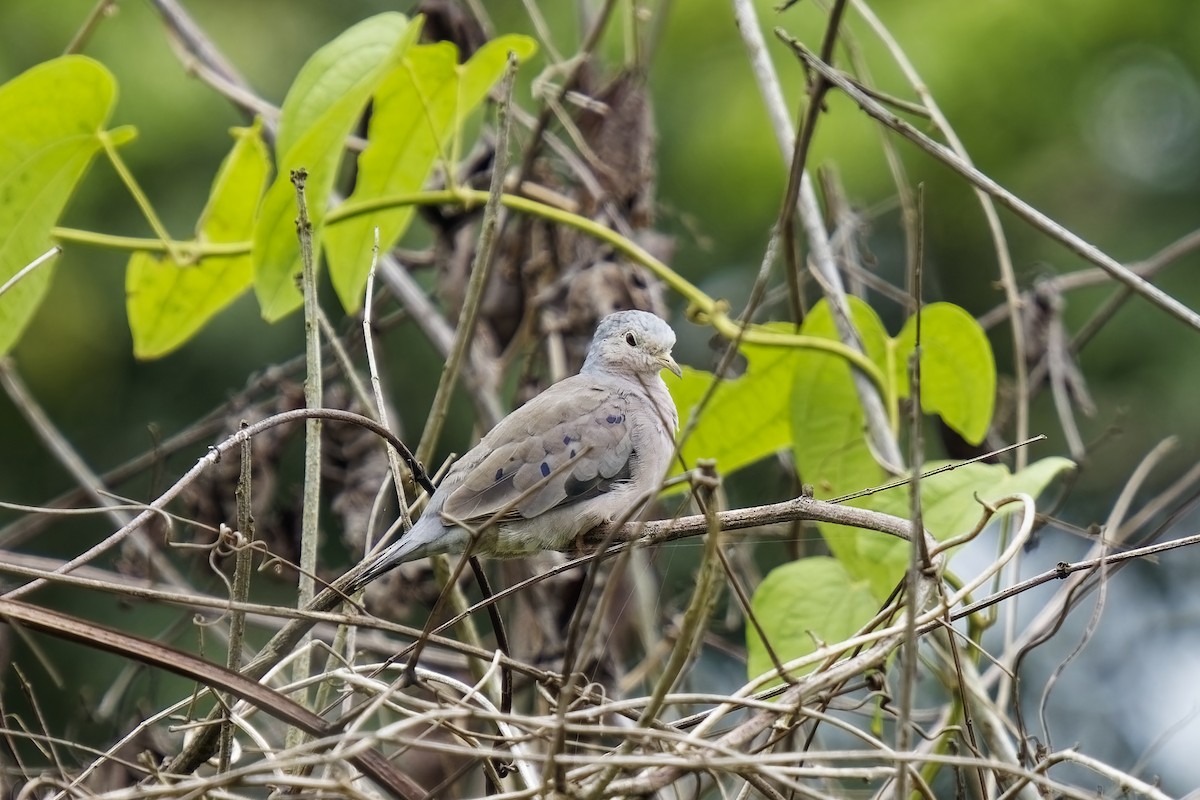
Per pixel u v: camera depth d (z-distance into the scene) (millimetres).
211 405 18000
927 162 17438
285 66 18469
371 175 11781
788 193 10414
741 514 8492
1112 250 17812
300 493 11945
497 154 9516
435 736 11062
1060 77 17688
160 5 13508
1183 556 16641
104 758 7969
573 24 17625
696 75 18000
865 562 10203
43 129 10609
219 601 7176
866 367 11211
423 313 12797
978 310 17984
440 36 13008
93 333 18047
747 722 7633
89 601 17469
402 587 11758
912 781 8219
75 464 12102
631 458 10586
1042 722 8562
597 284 12242
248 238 12172
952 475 10156
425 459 9562
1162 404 17266
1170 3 17547
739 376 13266
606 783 7000
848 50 12438
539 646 11594
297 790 7793
